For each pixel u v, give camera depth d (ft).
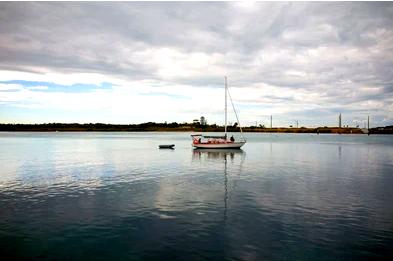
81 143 336.49
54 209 63.41
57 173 112.88
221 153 207.41
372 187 86.38
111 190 81.97
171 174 110.83
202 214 59.67
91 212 61.16
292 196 74.90
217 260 40.57
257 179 99.96
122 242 46.16
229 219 56.59
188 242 46.14
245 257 41.42
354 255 41.98
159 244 45.42
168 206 65.41
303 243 45.75
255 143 356.59
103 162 149.79
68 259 40.91
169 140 435.94
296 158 173.27
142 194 77.00
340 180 98.22
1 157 173.47
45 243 45.80
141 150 232.53
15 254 42.32
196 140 241.76
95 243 45.80
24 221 55.67
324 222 55.01
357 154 202.18
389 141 429.38
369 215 59.21
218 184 90.79
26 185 89.20
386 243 45.80
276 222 54.95
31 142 352.69
